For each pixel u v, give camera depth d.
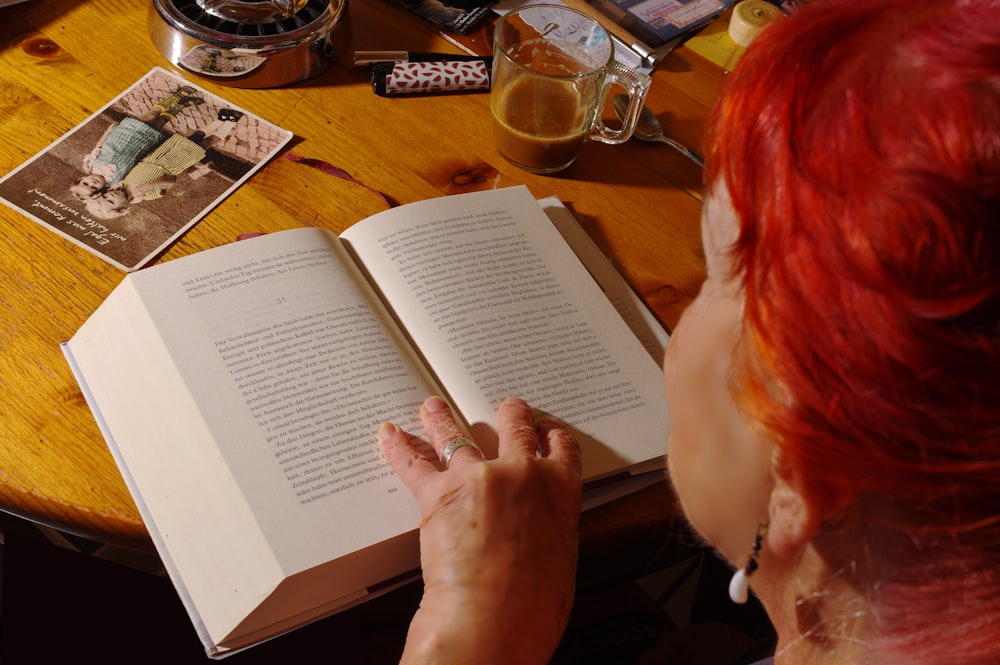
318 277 0.81
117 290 0.78
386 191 0.98
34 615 0.82
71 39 1.04
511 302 0.84
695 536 0.75
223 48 1.00
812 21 0.40
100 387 0.76
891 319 0.35
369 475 0.70
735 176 0.40
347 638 0.94
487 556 0.66
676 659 0.97
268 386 0.73
